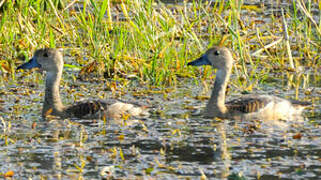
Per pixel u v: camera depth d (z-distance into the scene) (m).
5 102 15.01
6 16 19.61
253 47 20.94
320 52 20.23
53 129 12.95
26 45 19.27
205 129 13.04
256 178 10.13
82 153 11.34
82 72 18.02
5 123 13.30
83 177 10.15
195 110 14.66
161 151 11.37
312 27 22.52
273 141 12.17
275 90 16.44
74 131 12.83
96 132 12.78
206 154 11.33
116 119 13.93
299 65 19.02
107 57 18.12
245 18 24.23
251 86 16.52
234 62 17.73
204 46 20.00
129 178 10.12
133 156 11.20
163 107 14.88
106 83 16.84
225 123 13.61
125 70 18.03
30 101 15.19
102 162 10.87
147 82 17.22
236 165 10.73
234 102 14.56
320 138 12.33
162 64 17.19
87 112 14.10
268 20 24.17
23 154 11.26
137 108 14.42
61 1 21.64
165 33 18.48
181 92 16.30
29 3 19.59
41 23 19.81
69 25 21.70
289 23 23.55
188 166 10.69
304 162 10.88
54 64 14.22
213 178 10.11
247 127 13.22
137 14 18.45
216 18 22.25
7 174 10.17
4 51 19.06
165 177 10.17
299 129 13.05
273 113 14.31
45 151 11.44
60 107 14.23
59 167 10.61
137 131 12.85
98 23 18.69
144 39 18.06
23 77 17.62
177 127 13.16
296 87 16.19
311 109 14.77
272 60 19.20
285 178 10.14
